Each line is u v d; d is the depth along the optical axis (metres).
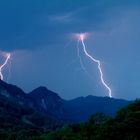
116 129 73.31
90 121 85.12
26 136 129.38
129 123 72.69
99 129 78.94
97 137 75.38
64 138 84.62
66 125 91.25
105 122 78.81
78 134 83.75
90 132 81.38
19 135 134.38
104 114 85.12
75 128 88.88
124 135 72.19
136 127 72.12
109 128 74.62
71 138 83.38
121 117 78.50
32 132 140.50
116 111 80.50
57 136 89.94
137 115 73.44
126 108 80.06
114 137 72.81
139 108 78.38
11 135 137.12
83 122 87.81
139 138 70.25
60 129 92.88
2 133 144.00
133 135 71.25
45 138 95.06
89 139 78.75
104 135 74.25
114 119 78.31
